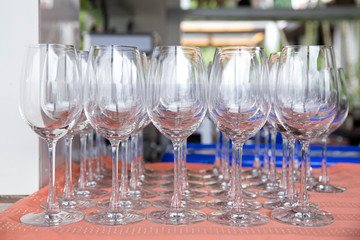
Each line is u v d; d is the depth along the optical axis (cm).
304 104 64
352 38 560
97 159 108
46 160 87
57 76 62
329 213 65
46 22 89
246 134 66
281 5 511
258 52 64
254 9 503
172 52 64
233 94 64
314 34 553
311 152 139
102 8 360
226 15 502
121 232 56
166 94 64
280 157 125
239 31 519
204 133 198
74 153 118
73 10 116
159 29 399
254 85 64
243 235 55
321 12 505
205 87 65
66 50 63
